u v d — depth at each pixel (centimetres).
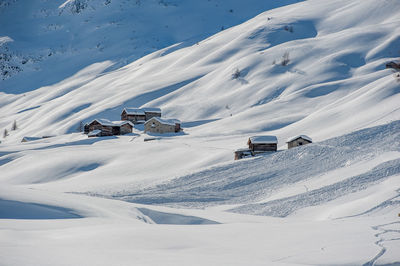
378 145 10244
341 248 2386
